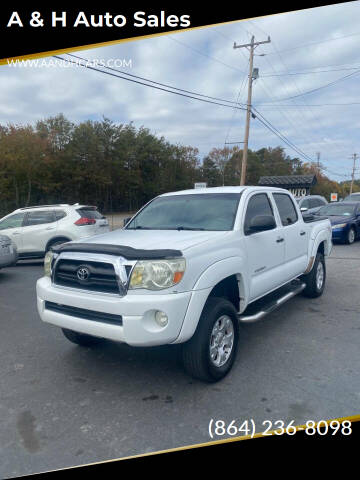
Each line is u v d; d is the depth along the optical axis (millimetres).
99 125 41500
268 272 4578
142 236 3912
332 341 4512
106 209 44000
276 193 5316
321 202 18891
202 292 3215
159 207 4895
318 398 3230
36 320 5613
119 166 43188
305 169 87250
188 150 59500
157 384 3543
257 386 3449
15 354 4328
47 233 10062
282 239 4902
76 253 3463
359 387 3408
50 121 38688
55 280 3615
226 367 3605
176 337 3064
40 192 35562
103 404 3213
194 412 3062
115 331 3092
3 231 10211
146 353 4266
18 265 10906
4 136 31047
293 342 4496
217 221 4211
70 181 37469
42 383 3615
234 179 68625
